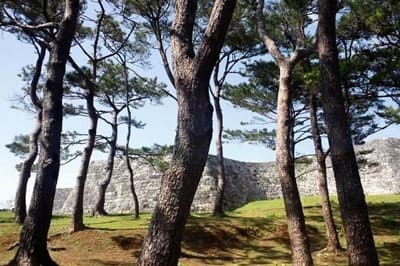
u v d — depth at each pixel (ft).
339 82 21.31
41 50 63.16
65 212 104.68
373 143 109.91
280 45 58.75
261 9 34.27
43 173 29.22
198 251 53.26
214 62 15.47
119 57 71.51
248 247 57.26
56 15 49.08
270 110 72.49
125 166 105.91
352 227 19.44
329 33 21.71
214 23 15.40
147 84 72.02
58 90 30.94
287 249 56.70
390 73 41.93
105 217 74.02
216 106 75.92
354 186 19.77
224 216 70.95
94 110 60.54
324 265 46.98
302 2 48.73
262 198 108.27
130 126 75.46
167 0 56.70
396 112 49.73
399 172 104.12
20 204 62.44
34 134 64.75
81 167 56.29
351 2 43.80
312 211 78.38
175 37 15.90
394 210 77.41
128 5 60.29
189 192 14.49
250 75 70.64
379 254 52.65
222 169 73.97
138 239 51.37
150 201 99.66
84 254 45.93
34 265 27.76
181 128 14.93
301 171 108.37
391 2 40.16
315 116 56.49
